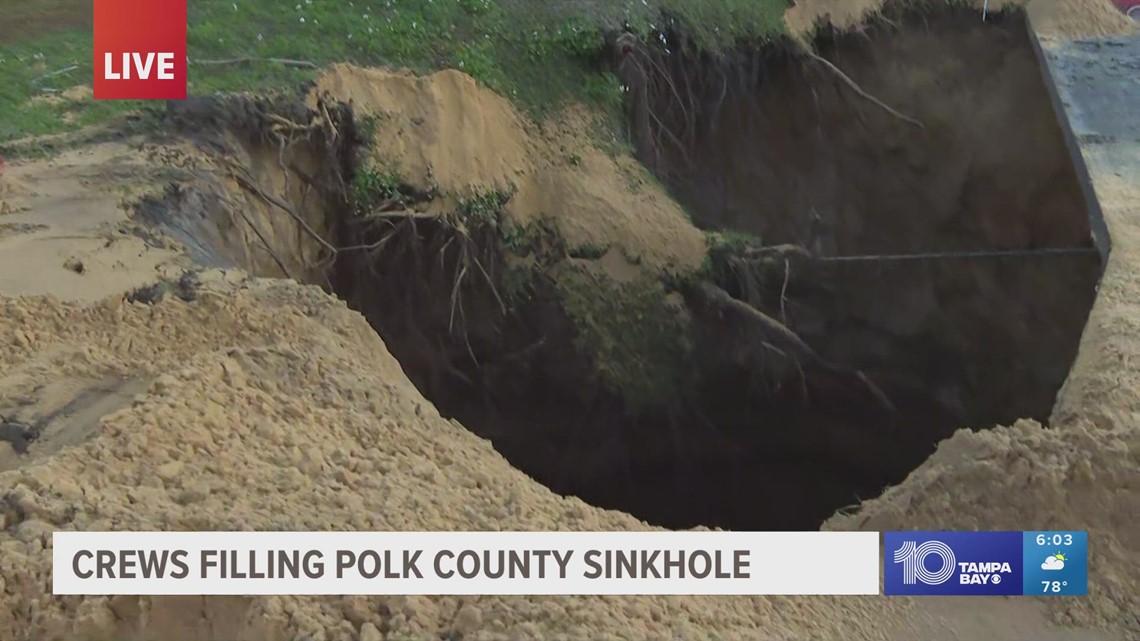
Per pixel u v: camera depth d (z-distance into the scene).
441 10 14.85
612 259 14.27
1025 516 6.03
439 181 13.30
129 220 9.27
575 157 14.45
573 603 4.20
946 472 6.41
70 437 5.34
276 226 11.66
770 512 15.27
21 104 11.81
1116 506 5.98
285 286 7.80
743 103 15.73
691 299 14.59
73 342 6.67
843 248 16.41
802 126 16.11
